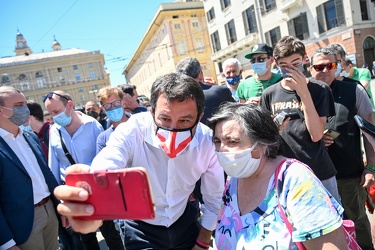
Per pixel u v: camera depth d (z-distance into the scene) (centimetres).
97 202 95
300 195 110
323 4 1755
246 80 407
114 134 167
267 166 131
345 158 250
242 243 122
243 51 2456
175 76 154
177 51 3148
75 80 6694
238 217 129
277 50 239
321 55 260
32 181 254
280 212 116
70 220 101
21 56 7144
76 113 337
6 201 226
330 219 105
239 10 2348
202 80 322
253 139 125
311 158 216
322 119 217
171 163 165
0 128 245
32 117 413
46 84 6512
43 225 258
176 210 177
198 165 173
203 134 175
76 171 100
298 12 1908
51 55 7225
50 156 329
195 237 190
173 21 3123
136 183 88
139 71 5428
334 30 1736
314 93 221
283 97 235
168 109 147
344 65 392
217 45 2764
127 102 420
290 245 112
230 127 129
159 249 178
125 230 186
